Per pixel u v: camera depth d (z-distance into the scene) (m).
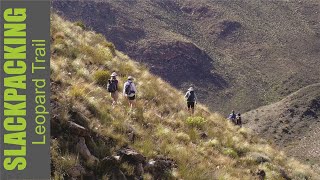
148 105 19.98
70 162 10.77
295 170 23.45
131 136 14.16
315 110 169.75
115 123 14.09
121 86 20.41
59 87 14.27
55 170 10.45
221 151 19.30
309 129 153.50
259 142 27.33
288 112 167.50
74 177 10.68
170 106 22.12
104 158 11.83
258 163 20.42
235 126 27.94
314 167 42.88
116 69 22.91
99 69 21.03
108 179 11.32
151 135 15.73
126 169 12.09
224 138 21.44
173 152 14.99
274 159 23.36
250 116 171.00
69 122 11.81
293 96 181.25
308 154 117.19
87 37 27.50
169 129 17.61
